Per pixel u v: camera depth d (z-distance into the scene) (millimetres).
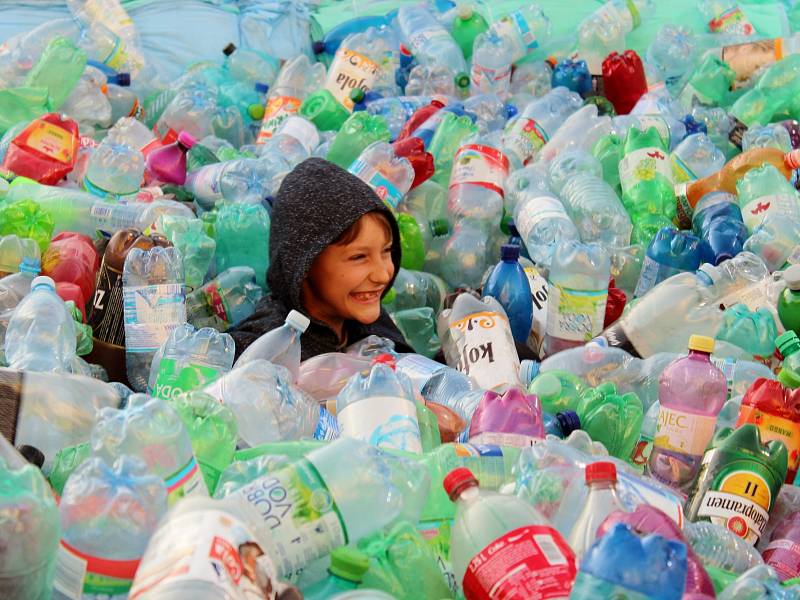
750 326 4664
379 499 2555
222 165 5805
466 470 2578
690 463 3537
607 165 6367
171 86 7508
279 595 2193
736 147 7137
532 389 4066
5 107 6266
